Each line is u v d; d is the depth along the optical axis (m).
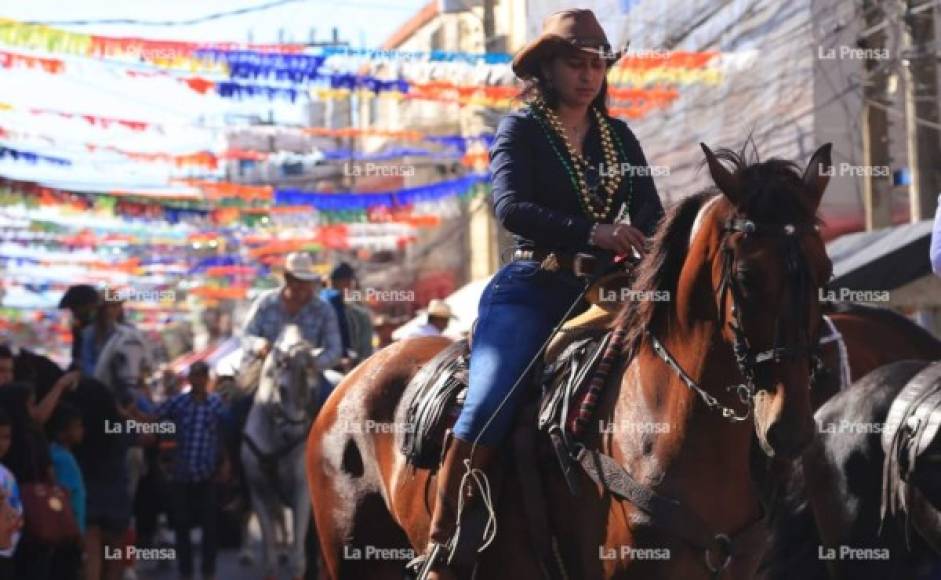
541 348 5.48
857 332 8.55
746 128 16.20
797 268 4.54
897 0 14.16
